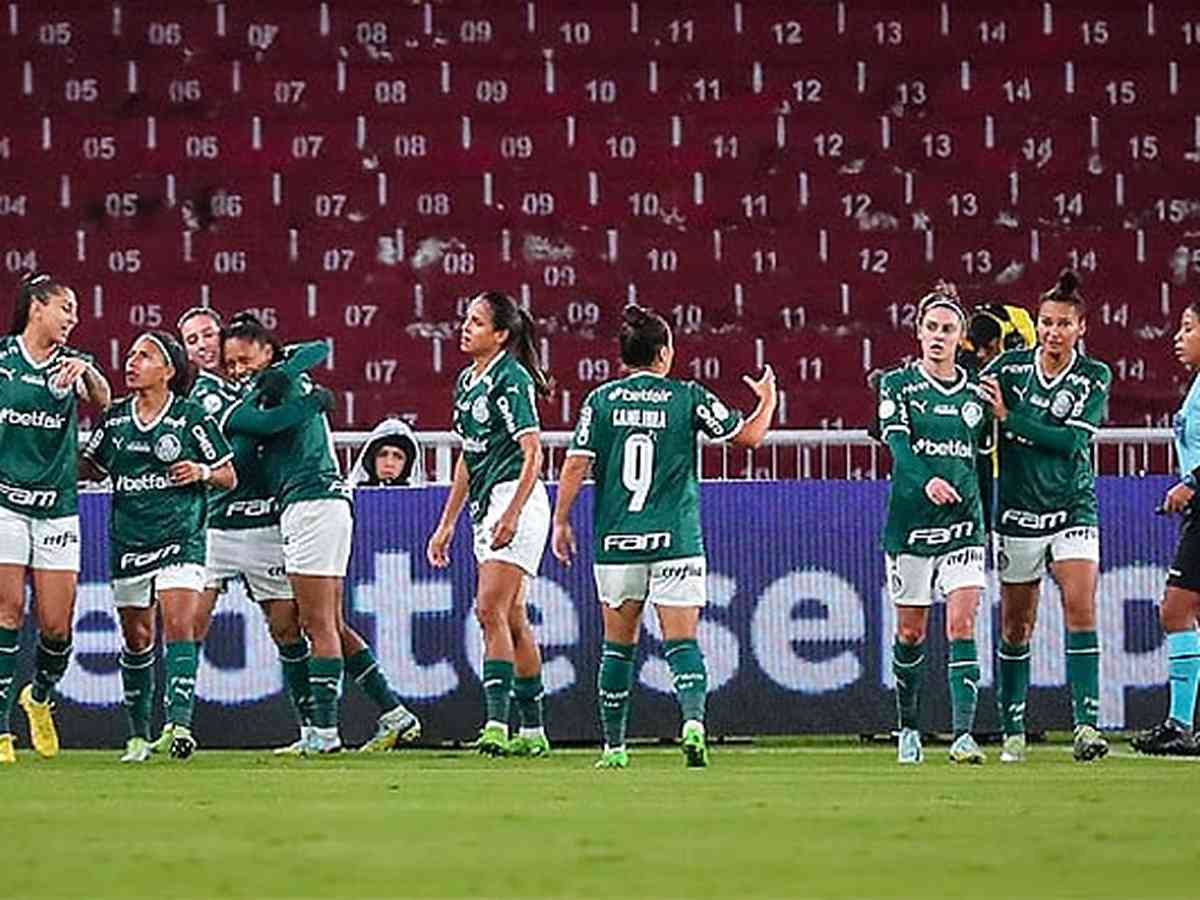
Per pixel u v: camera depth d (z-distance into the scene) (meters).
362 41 66.00
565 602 47.00
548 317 65.31
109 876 21.30
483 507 40.94
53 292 38.81
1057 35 66.62
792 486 47.38
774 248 65.81
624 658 37.78
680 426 37.25
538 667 42.94
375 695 44.91
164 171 65.50
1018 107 66.50
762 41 66.50
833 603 47.34
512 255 65.56
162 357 39.81
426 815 27.23
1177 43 66.56
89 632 46.69
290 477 42.16
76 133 65.44
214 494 42.62
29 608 46.28
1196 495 41.56
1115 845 23.81
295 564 42.12
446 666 47.00
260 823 26.27
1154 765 38.25
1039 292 65.88
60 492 39.44
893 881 20.83
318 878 21.03
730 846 23.62
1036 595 40.38
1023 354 39.84
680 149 66.00
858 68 66.56
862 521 47.47
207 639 46.50
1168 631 42.12
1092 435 39.62
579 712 46.97
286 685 46.00
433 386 65.00
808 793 30.89
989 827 25.70
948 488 38.47
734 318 65.50
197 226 65.38
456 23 66.12
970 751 39.25
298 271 65.31
